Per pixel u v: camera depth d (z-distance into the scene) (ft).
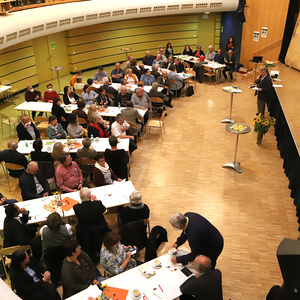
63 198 16.02
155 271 11.69
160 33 50.29
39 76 40.78
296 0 35.96
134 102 26.84
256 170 22.54
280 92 29.68
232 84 39.99
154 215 18.31
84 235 13.44
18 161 18.90
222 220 17.95
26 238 13.58
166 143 26.13
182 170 22.61
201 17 49.44
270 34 40.65
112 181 18.16
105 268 12.03
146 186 20.93
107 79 29.73
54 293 11.80
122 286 11.08
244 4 42.52
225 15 47.47
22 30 31.22
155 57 41.73
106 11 39.34
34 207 15.35
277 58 40.68
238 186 20.89
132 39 48.83
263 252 15.85
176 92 35.14
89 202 13.99
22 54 37.42
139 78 35.73
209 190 20.51
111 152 18.26
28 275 11.47
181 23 50.16
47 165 18.26
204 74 39.73
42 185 17.02
